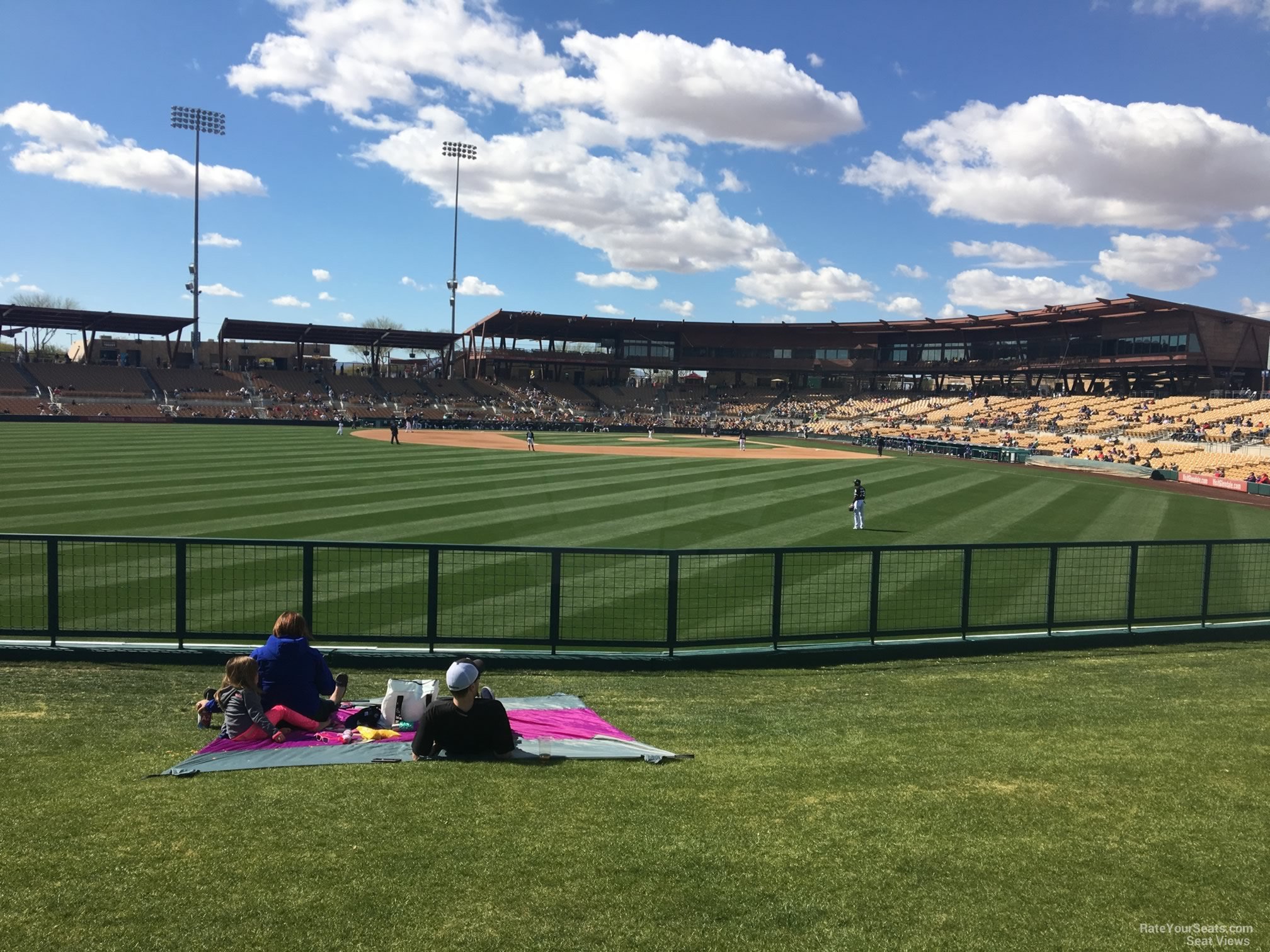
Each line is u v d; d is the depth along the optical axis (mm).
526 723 6582
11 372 74438
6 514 20578
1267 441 47406
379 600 12594
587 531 20266
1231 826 4883
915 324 91625
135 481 27516
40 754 5824
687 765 5812
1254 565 16500
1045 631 11055
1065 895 4062
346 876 4039
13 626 10828
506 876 4090
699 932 3658
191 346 105375
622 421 95312
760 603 13164
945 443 62562
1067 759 6070
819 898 3979
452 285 97500
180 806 4828
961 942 3646
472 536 19016
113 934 3508
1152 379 76438
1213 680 8891
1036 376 87562
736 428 92000
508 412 92938
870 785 5492
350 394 88875
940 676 9047
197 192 83250
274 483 28078
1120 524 24109
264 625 11102
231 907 3738
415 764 5598
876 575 10086
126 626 10891
